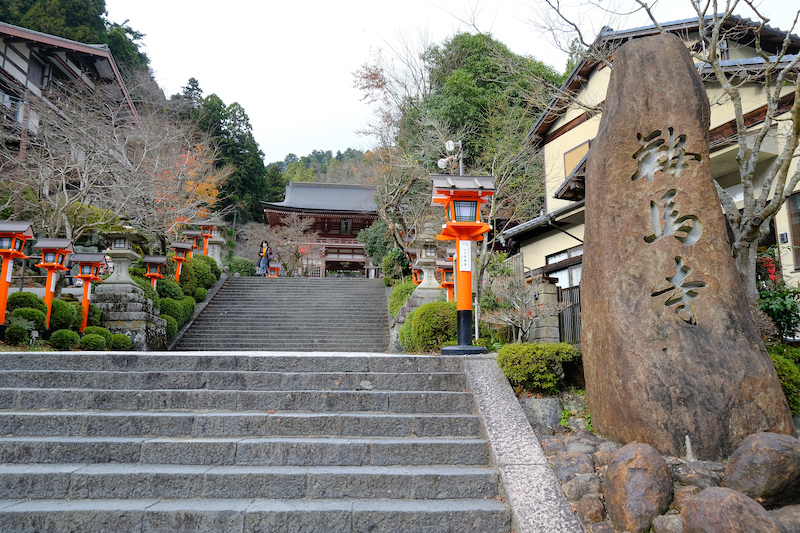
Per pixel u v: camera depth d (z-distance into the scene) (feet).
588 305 13.46
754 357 11.71
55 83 57.47
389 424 13.20
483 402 13.88
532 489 10.72
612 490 10.19
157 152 49.11
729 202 17.30
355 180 120.26
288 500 10.93
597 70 41.47
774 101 16.96
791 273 25.86
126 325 35.17
